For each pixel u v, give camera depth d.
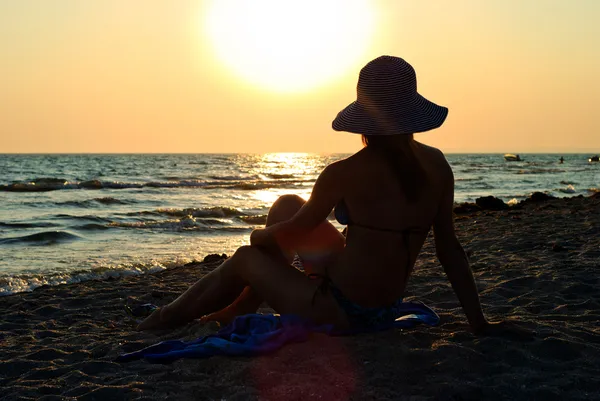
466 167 73.38
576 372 3.11
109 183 31.64
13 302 6.08
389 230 3.28
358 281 3.39
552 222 10.72
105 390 3.01
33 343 4.24
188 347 3.49
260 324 3.58
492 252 7.55
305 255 3.52
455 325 3.91
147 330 4.21
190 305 3.98
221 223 15.71
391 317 3.65
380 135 3.15
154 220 16.73
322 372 3.08
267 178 44.72
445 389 2.89
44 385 3.20
